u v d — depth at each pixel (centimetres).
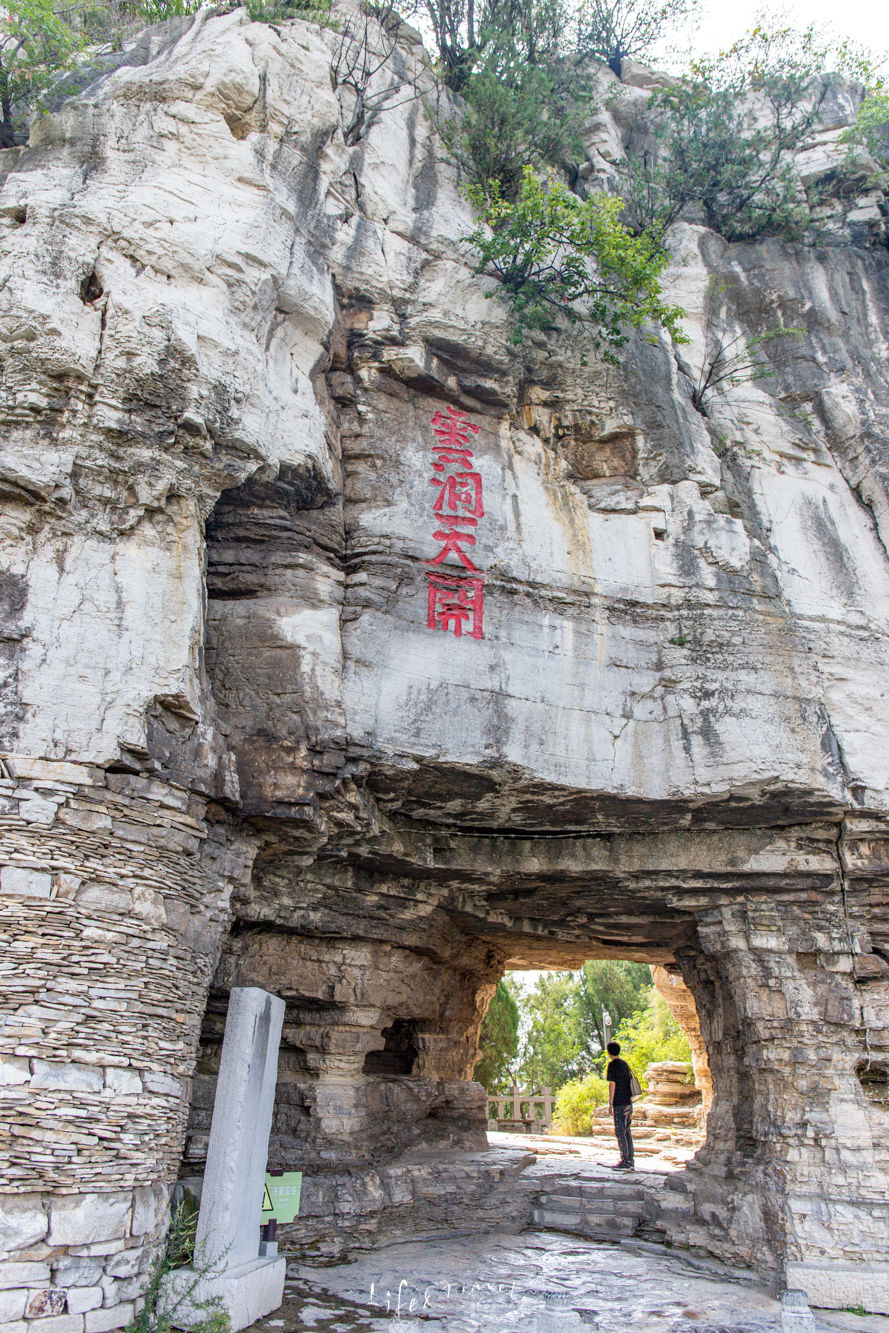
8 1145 652
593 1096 2692
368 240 1180
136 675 798
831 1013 1085
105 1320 673
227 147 1022
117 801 771
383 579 1061
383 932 1188
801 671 1138
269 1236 866
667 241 1512
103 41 1283
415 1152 1296
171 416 871
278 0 1238
